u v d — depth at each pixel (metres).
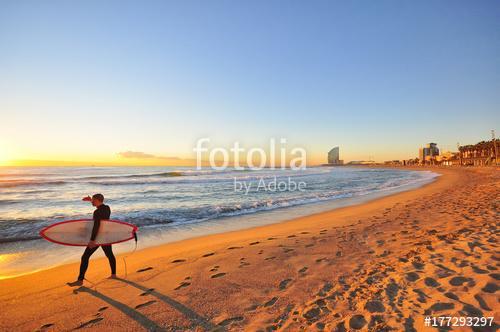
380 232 7.79
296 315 3.46
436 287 3.85
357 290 4.06
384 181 34.75
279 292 4.19
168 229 9.34
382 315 3.28
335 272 4.90
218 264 5.57
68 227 4.94
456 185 23.55
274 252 6.26
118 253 6.70
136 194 19.73
